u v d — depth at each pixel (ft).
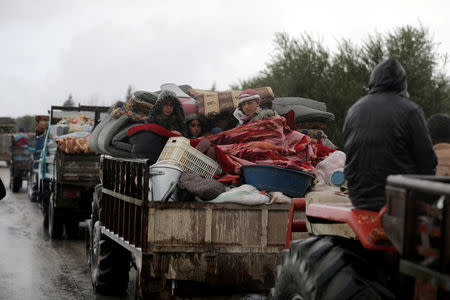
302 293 10.30
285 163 19.47
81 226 47.55
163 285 16.84
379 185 10.15
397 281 9.90
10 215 52.65
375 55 48.24
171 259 16.85
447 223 7.41
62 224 39.01
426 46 47.34
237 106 23.58
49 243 37.22
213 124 25.73
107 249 22.98
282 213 17.72
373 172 10.20
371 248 9.64
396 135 10.07
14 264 29.68
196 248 17.03
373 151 10.21
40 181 52.75
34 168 63.10
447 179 8.71
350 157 10.68
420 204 8.06
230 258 17.29
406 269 8.07
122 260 23.11
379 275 9.82
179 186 17.98
